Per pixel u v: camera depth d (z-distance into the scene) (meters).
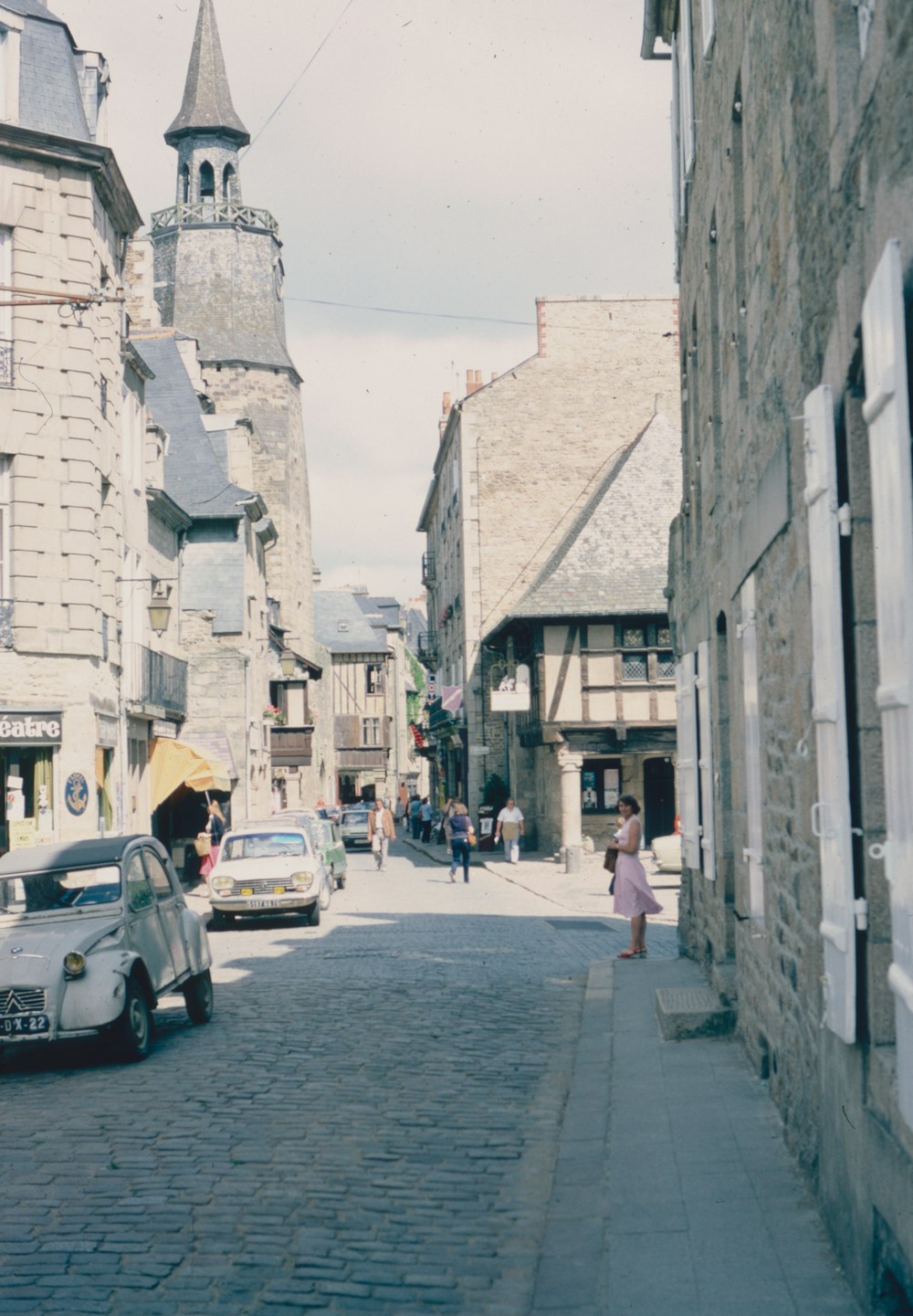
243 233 69.62
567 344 51.44
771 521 7.68
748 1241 5.93
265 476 66.00
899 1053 4.23
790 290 6.80
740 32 9.10
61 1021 10.77
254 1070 10.45
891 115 4.22
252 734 42.69
